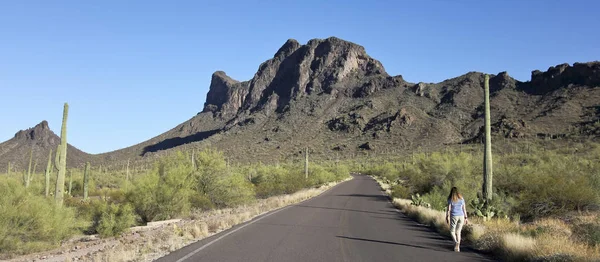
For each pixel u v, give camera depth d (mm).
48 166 31750
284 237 12664
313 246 11094
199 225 15070
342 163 126062
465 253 10656
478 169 35156
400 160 114562
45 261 10836
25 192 15219
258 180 49938
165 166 27844
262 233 13523
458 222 11180
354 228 15328
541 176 22078
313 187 50969
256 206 24703
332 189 46938
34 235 14266
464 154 37219
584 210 19828
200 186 27453
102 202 19531
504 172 25984
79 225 16953
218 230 14375
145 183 21594
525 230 12547
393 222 17844
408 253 10461
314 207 24547
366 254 10141
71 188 45938
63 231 15406
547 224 13594
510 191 24375
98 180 60906
